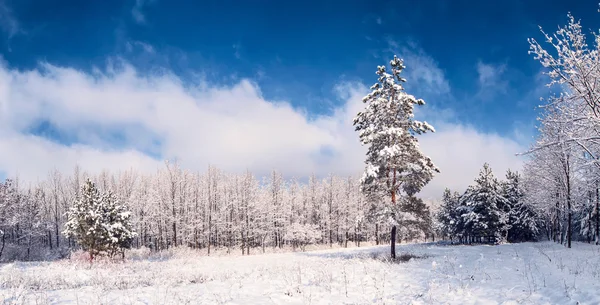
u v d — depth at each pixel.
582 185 26.20
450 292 9.94
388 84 23.06
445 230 59.16
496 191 47.97
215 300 10.88
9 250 44.56
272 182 65.69
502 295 8.99
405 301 9.62
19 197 49.03
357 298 10.48
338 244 69.00
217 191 64.12
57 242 58.72
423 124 22.69
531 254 20.53
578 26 9.37
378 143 23.41
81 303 10.52
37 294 11.74
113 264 28.95
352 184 79.88
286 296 11.16
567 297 8.05
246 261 33.50
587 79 9.28
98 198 34.00
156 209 57.41
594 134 10.05
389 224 22.28
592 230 37.28
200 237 60.47
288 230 60.97
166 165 53.66
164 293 12.16
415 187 23.05
